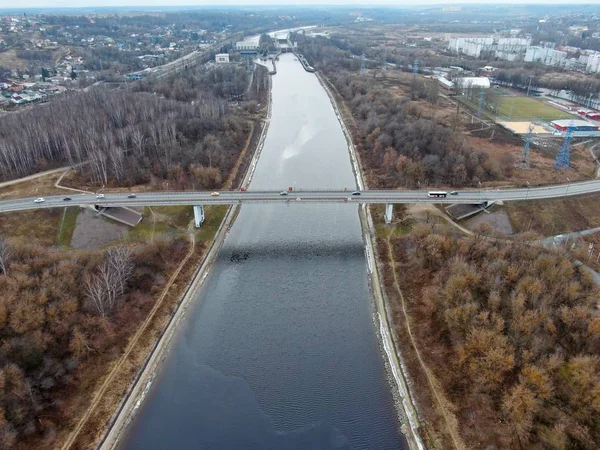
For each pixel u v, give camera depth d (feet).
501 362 318.65
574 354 331.77
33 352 336.08
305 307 450.30
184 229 554.46
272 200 540.52
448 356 365.61
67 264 413.18
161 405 346.33
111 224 527.81
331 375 371.35
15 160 636.48
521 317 346.33
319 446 314.76
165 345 400.67
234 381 366.43
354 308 449.48
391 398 350.43
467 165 652.89
